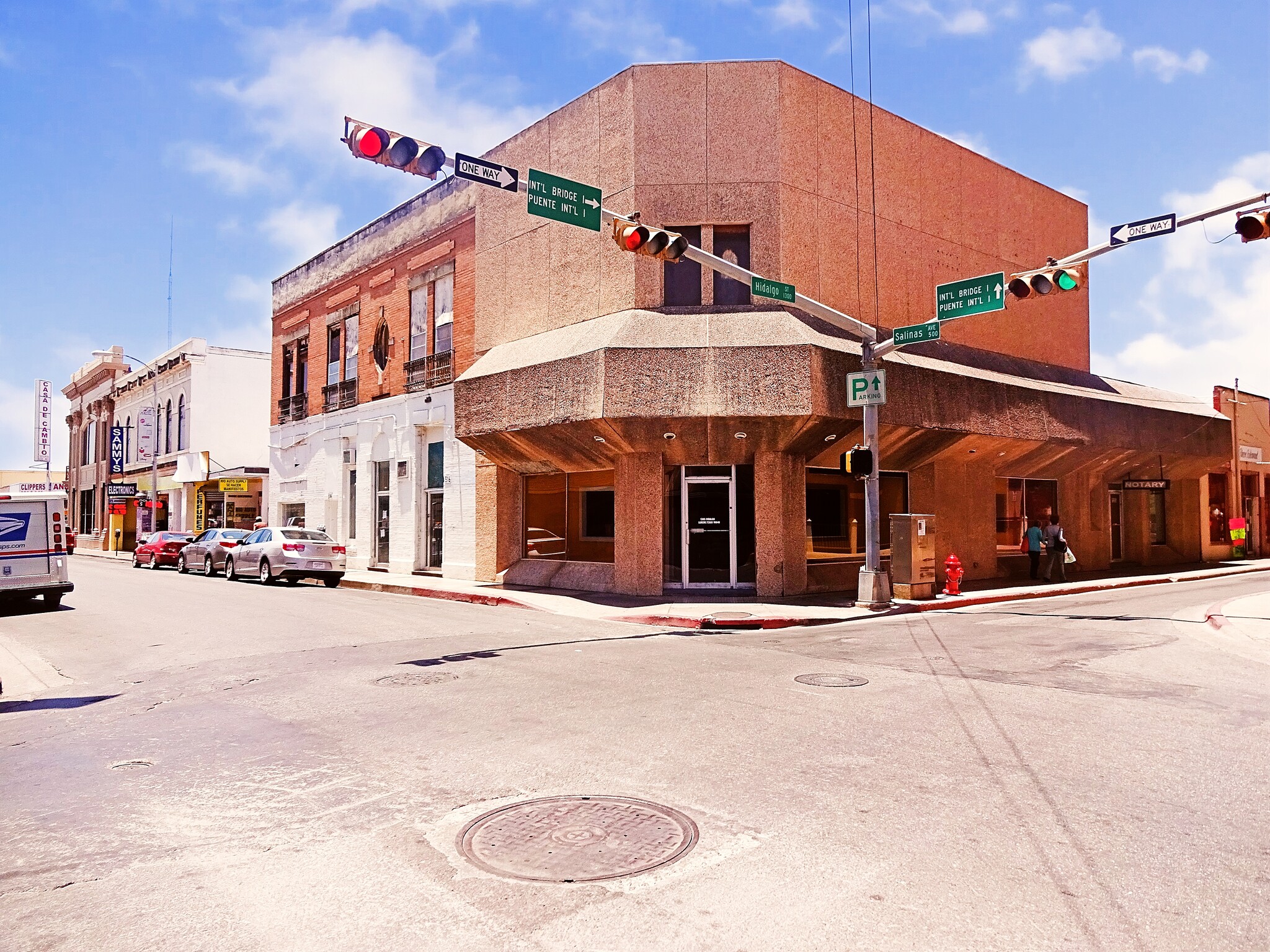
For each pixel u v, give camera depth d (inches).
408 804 201.9
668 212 701.9
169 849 177.3
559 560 800.9
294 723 287.0
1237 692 323.0
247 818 195.6
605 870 161.9
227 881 160.7
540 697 320.2
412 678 361.7
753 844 174.6
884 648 443.8
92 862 171.2
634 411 632.4
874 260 770.2
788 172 706.2
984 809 194.2
